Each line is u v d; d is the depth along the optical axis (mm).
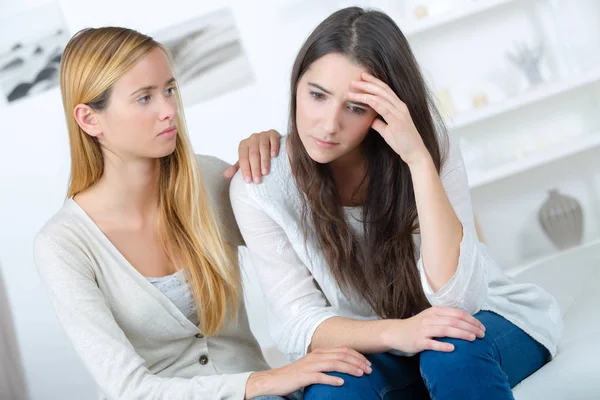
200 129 4887
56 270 2258
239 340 2545
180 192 2391
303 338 2215
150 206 2422
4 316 4715
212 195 2514
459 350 1927
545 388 2100
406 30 4777
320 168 2262
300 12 4898
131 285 2330
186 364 2412
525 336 2188
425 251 2117
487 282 2164
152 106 2248
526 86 4965
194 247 2391
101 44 2229
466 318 1988
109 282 2330
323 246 2287
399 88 2141
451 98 5004
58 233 2305
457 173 2369
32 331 4762
